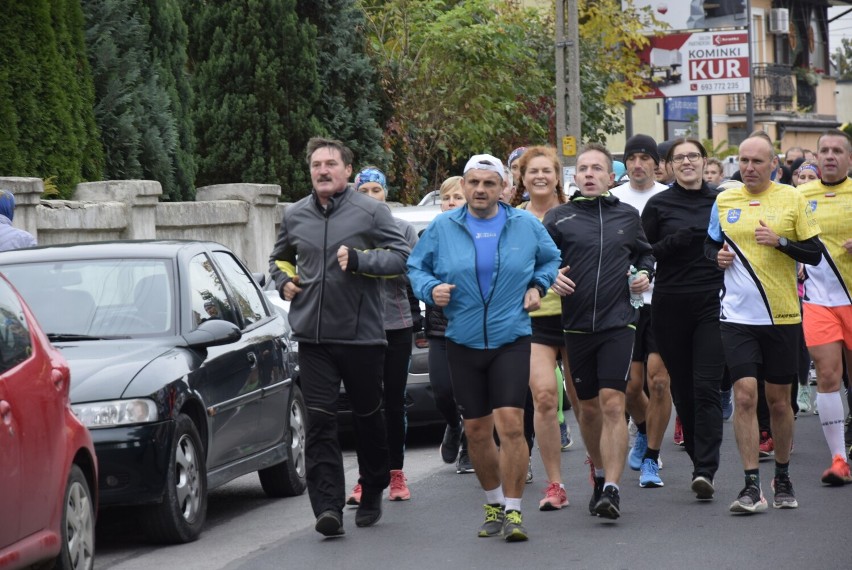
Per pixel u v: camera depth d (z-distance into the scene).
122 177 46.75
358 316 21.62
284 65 59.41
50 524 17.02
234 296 25.62
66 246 24.88
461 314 20.70
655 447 25.28
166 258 24.19
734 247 22.70
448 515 23.28
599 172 22.56
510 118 78.44
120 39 47.94
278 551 20.67
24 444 16.27
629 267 22.30
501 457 20.78
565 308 22.34
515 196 26.75
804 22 153.00
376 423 22.16
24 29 40.59
